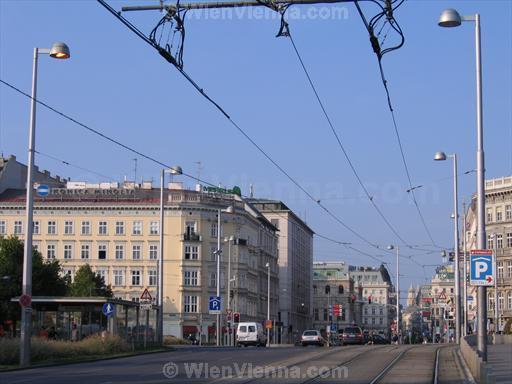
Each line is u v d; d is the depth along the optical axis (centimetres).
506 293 10306
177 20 1759
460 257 7019
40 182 10219
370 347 4938
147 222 9344
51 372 2764
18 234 9344
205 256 9381
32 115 3209
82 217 9369
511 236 10344
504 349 4950
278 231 12594
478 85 2589
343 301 16750
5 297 6850
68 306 4416
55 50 3000
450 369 2861
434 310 15325
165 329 9150
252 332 6838
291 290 13250
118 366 3066
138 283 9269
